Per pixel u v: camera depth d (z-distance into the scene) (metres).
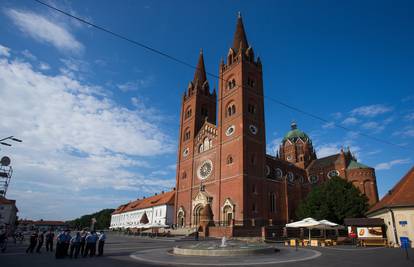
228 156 66.19
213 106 87.38
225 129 69.81
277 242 46.81
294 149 113.06
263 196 63.22
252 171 63.12
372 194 85.50
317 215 59.31
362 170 88.50
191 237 56.25
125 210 142.50
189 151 80.06
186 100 88.50
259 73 76.38
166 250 31.98
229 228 52.72
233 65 74.50
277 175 78.75
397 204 35.44
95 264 21.00
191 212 71.56
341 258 23.62
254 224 57.62
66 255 26.80
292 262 21.20
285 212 67.38
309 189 77.94
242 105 67.31
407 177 40.62
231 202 60.56
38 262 22.30
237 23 82.25
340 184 62.62
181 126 87.00
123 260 23.39
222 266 19.41
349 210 58.41
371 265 19.70
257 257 24.39
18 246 40.38
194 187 73.56
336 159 99.38
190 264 20.38
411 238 33.81
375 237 38.62
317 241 39.84
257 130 68.56
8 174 64.56
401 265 19.56
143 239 57.22
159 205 105.00
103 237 27.98
